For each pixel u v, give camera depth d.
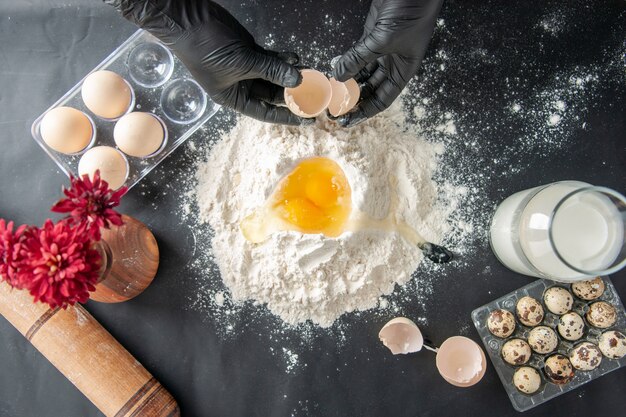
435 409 0.54
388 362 0.55
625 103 0.56
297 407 0.55
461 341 0.52
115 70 0.56
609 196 0.48
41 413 0.55
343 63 0.48
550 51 0.56
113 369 0.52
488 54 0.56
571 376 0.51
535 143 0.56
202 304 0.55
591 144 0.56
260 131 0.55
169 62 0.56
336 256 0.52
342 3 0.56
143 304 0.55
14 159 0.56
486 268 0.55
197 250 0.55
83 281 0.41
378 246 0.54
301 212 0.53
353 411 0.55
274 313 0.55
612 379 0.54
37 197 0.56
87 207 0.41
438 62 0.56
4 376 0.55
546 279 0.54
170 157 0.56
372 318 0.55
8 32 0.56
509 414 0.54
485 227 0.55
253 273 0.54
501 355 0.53
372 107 0.53
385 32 0.46
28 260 0.40
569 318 0.51
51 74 0.57
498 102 0.56
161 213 0.56
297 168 0.54
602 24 0.56
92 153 0.52
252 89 0.54
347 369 0.55
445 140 0.56
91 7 0.56
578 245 0.49
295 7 0.56
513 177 0.56
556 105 0.56
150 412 0.52
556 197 0.48
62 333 0.51
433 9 0.46
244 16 0.56
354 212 0.52
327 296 0.53
